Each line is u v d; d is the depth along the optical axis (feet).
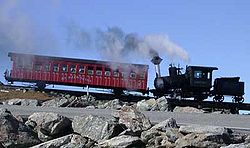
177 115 87.61
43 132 56.80
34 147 52.29
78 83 180.34
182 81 174.09
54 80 180.55
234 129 61.41
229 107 171.73
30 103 123.34
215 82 175.63
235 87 174.50
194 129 52.85
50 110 84.58
